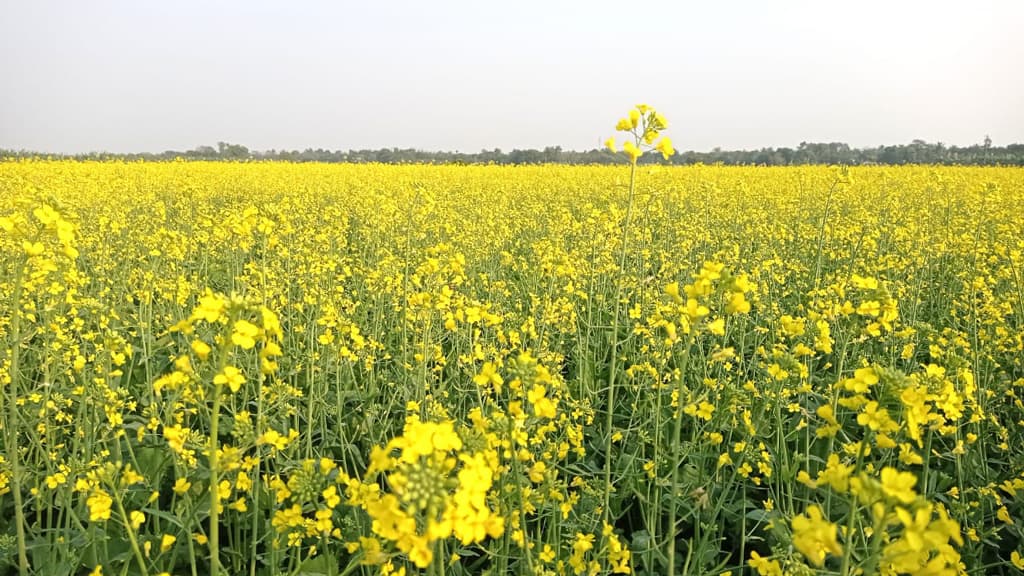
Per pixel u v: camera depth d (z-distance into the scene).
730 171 28.05
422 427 2.02
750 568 4.23
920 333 6.47
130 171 23.80
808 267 10.49
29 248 3.56
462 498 1.94
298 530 3.21
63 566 3.80
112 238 9.84
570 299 7.93
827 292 6.91
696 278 3.09
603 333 7.57
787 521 3.77
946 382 3.16
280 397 4.56
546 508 4.26
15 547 3.91
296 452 4.77
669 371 5.12
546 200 19.36
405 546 1.94
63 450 4.76
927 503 1.90
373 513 1.95
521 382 2.72
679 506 4.60
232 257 8.31
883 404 2.64
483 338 6.14
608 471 3.83
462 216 14.08
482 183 22.86
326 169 28.98
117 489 3.13
